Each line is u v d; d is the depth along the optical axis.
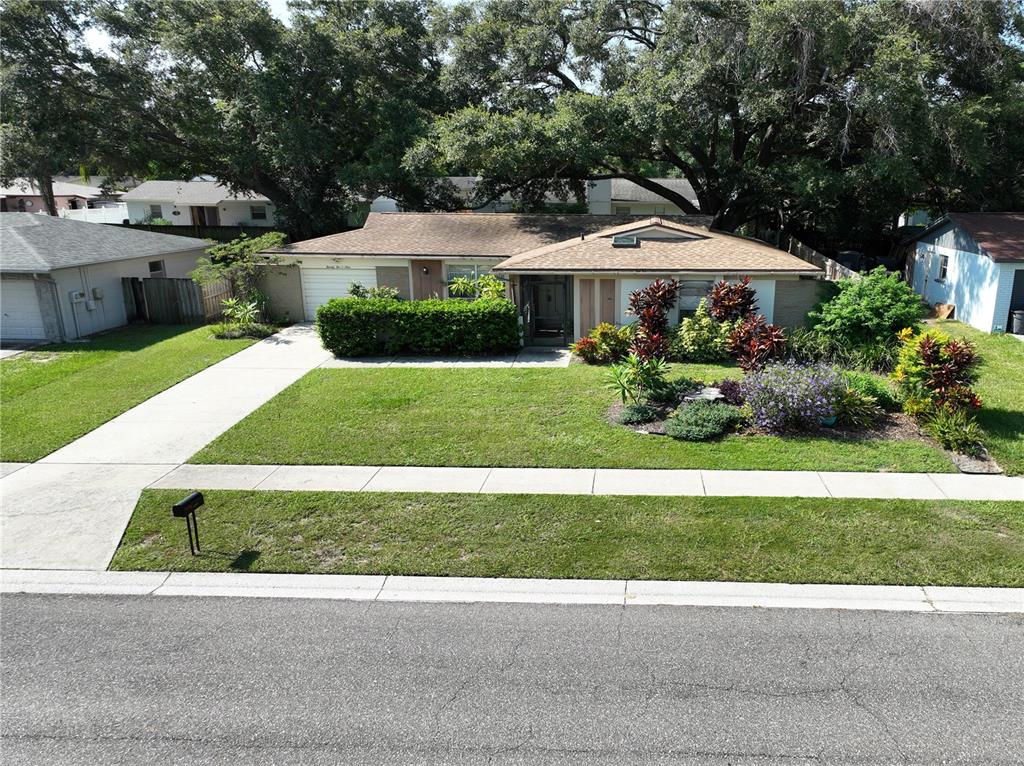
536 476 9.77
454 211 30.00
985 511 8.33
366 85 29.86
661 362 12.89
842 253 29.53
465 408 12.68
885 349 14.63
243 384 14.65
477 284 19.34
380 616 6.74
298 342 18.55
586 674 5.77
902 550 7.53
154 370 15.82
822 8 18.55
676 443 10.75
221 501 9.18
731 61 20.77
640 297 16.42
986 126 19.80
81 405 13.41
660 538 7.95
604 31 25.25
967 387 11.73
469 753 4.93
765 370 12.11
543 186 28.33
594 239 18.62
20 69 27.45
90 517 8.89
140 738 5.20
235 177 34.25
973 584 6.94
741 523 8.20
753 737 5.01
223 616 6.82
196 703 5.56
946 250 21.06
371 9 29.80
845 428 11.20
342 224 32.69
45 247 19.14
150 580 7.52
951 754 4.82
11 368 16.14
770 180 24.56
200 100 29.84
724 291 15.87
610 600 6.89
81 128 30.28
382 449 10.84
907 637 6.18
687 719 5.20
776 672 5.73
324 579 7.43
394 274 20.83
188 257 25.22
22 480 10.06
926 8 20.16
